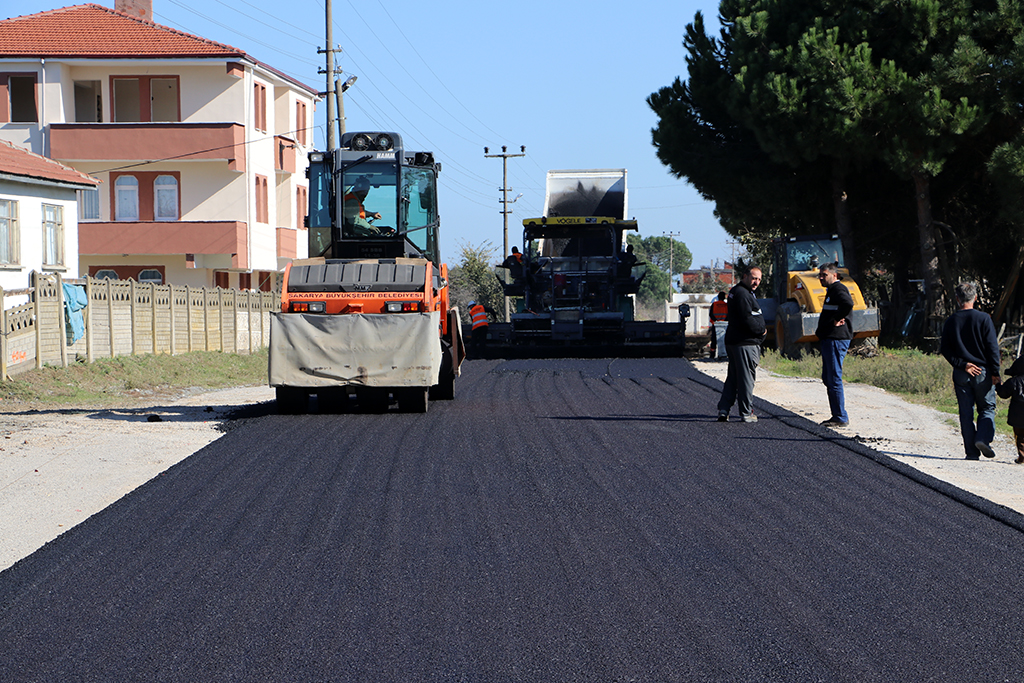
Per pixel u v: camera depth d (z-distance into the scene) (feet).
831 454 35.06
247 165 128.06
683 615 18.76
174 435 40.47
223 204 128.16
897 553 22.84
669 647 17.21
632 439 38.42
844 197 101.14
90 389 61.11
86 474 32.37
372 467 32.89
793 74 92.32
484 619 18.62
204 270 127.54
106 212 127.54
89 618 18.97
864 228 111.96
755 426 41.98
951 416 46.09
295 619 18.75
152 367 71.72
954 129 84.43
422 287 47.60
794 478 30.89
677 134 107.55
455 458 34.45
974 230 104.42
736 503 27.58
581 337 94.27
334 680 16.01
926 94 84.64
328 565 22.07
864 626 18.22
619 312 96.37
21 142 125.18
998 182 83.10
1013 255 101.71
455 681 15.90
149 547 23.59
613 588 20.33
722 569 21.58
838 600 19.62
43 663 16.88
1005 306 90.79
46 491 29.94
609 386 60.18
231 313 92.68
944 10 86.07
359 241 51.34
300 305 47.34
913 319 104.83
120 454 35.99
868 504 27.50
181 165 127.65
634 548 23.16
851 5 92.17
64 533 24.86
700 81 108.06
